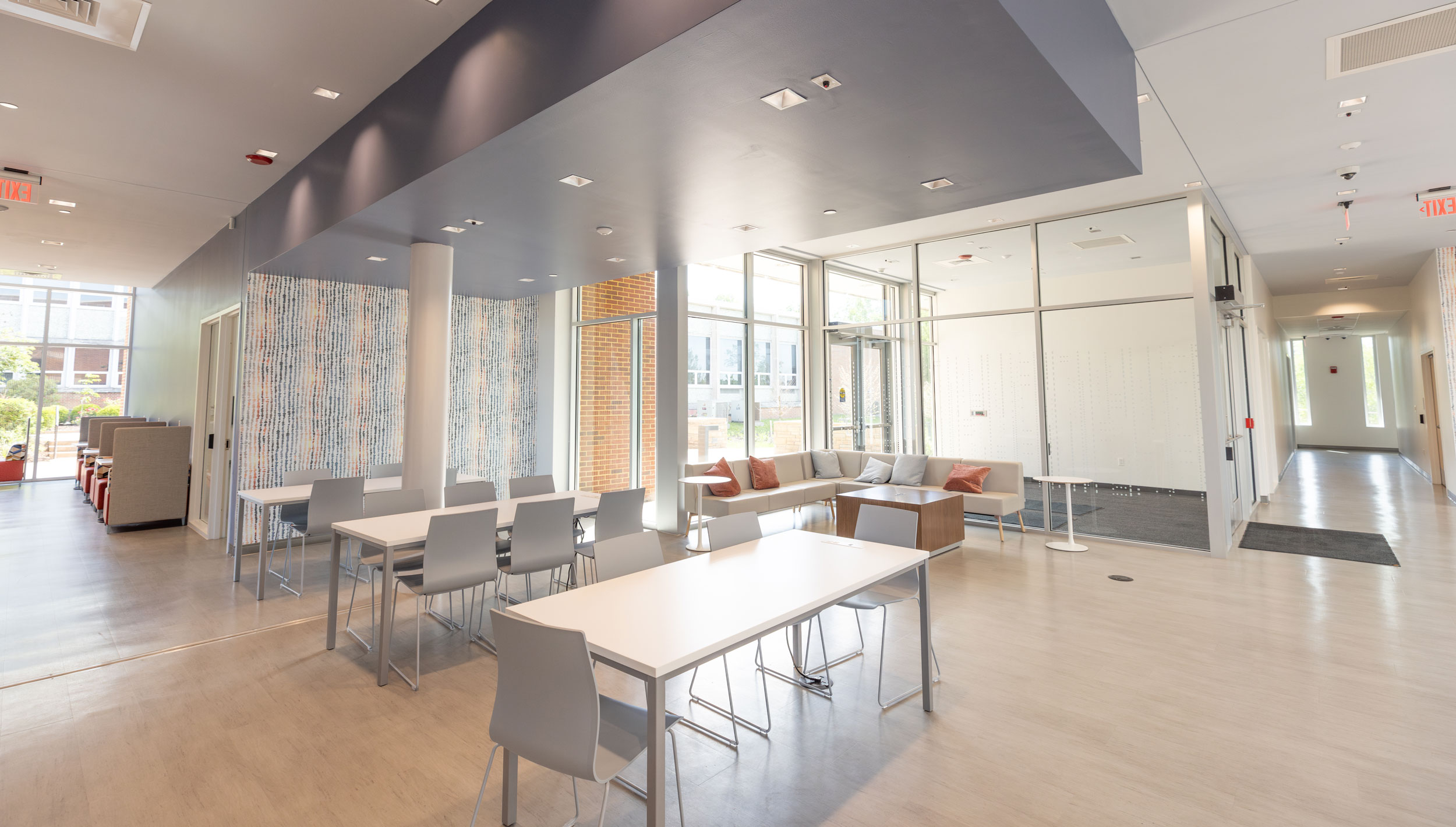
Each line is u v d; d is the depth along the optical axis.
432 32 3.39
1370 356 17.00
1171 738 2.80
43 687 3.36
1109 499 6.86
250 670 3.60
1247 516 7.86
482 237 5.00
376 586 5.26
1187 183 6.10
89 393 12.07
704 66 2.45
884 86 2.64
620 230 4.83
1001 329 7.66
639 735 2.05
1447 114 4.65
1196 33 3.60
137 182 5.56
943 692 3.27
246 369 6.30
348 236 4.92
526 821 2.28
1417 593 4.79
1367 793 2.39
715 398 8.00
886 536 3.62
